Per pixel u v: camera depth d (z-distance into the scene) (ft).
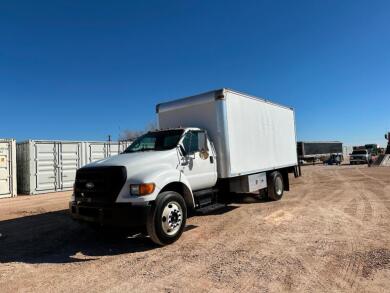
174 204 22.22
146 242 22.88
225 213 31.53
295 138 45.80
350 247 19.43
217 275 16.12
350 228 23.72
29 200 49.80
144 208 20.39
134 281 15.96
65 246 23.02
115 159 23.25
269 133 37.78
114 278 16.48
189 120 30.78
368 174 73.97
